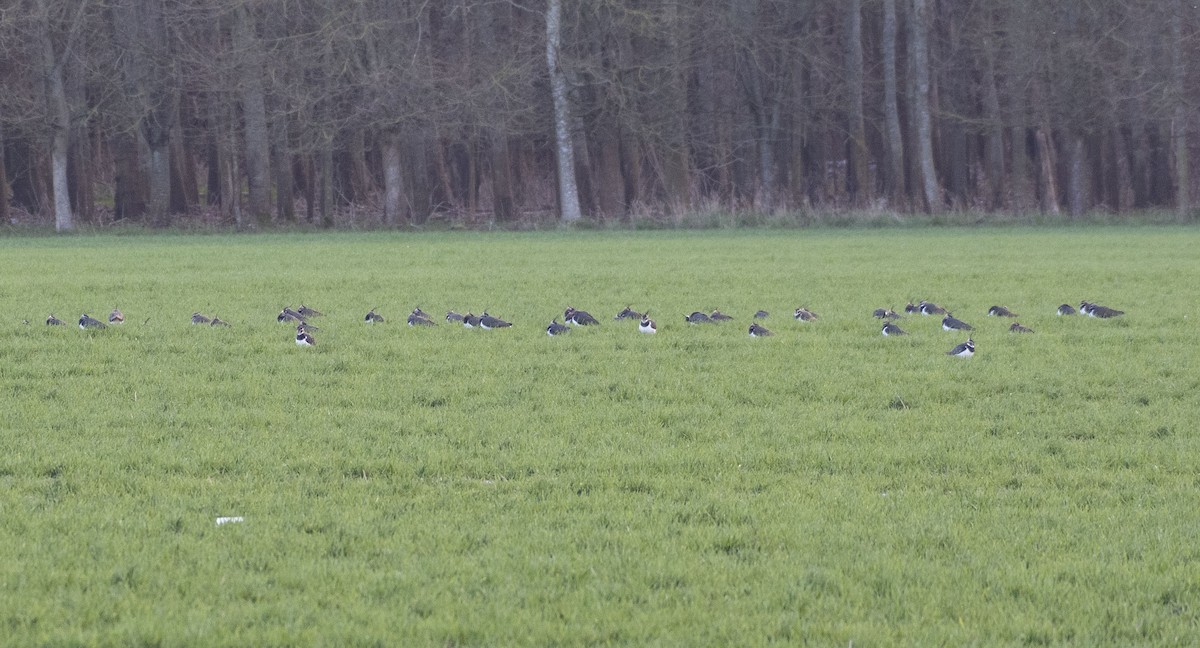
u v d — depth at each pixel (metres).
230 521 10.58
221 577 9.12
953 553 9.80
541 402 15.91
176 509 10.88
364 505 11.11
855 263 38.22
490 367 18.53
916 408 15.64
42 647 7.82
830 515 10.83
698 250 44.62
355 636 8.02
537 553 9.79
